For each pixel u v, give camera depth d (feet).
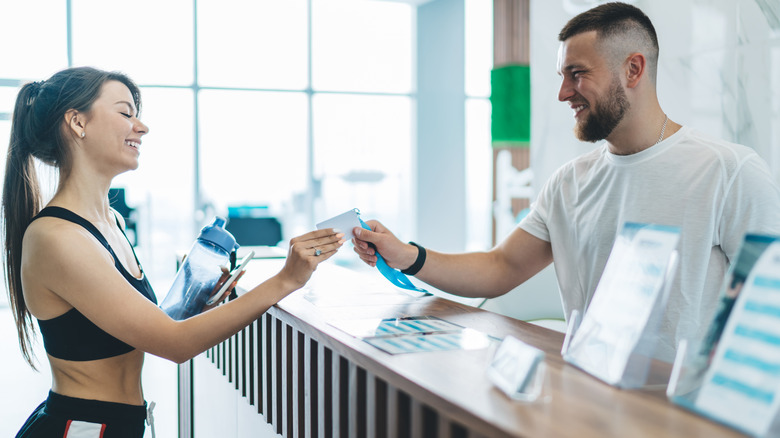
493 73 21.34
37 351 14.96
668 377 2.93
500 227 21.24
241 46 25.25
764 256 2.45
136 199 25.23
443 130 28.66
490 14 28.81
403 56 28.40
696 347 2.76
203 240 4.93
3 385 12.51
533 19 11.93
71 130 4.37
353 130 28.35
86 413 4.25
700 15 9.00
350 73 27.27
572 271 5.49
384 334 3.81
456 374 2.95
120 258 4.71
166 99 24.54
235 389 6.45
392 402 3.10
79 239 4.06
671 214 4.81
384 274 5.09
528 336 3.77
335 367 3.76
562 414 2.43
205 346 4.19
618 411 2.48
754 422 2.18
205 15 24.64
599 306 3.14
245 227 23.58
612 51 4.80
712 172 4.69
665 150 4.89
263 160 26.35
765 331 2.30
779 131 7.93
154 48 24.16
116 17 23.45
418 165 28.35
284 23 26.04
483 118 29.14
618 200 5.10
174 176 25.09
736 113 8.48
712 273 4.74
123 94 4.56
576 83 5.00
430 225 28.81
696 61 9.09
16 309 4.54
